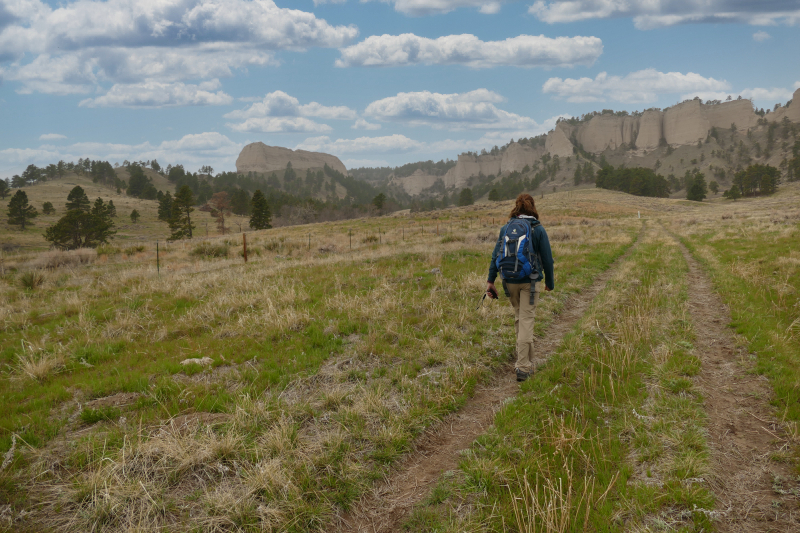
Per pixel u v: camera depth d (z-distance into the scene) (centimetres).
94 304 877
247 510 262
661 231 2906
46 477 290
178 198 8544
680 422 350
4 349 583
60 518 257
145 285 1046
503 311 700
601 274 1140
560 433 323
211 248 2180
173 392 418
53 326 709
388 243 2430
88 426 364
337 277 1015
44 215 11656
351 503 280
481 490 286
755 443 323
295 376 458
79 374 482
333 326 628
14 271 1584
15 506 263
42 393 427
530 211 482
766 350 490
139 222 11806
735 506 261
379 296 812
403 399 406
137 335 647
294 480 289
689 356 493
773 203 7181
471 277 941
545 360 514
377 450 331
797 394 380
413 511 273
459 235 2453
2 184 13912
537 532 246
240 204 13825
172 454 303
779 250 1289
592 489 265
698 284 953
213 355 530
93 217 6612
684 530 239
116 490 270
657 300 762
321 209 13712
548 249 455
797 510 253
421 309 724
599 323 642
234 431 339
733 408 379
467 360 509
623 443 332
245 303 788
